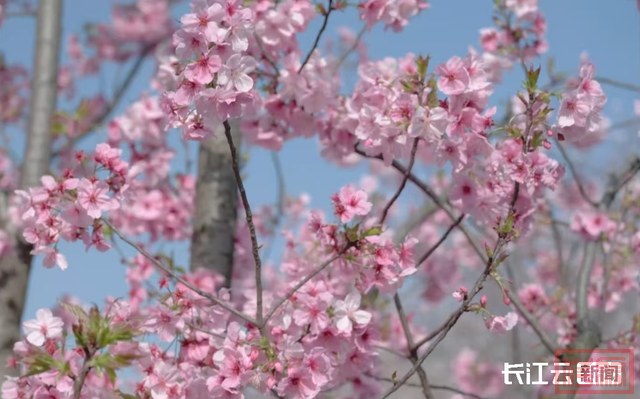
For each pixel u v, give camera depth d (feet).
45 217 11.41
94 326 9.19
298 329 11.82
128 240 10.92
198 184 16.06
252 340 10.81
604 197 18.08
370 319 11.40
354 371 12.17
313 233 12.30
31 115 17.35
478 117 11.37
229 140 9.99
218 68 9.75
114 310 11.28
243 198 10.39
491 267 10.39
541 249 25.52
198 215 15.84
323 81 13.76
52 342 10.62
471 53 11.38
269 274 19.26
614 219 19.52
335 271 12.46
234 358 10.59
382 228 11.96
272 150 14.82
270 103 14.32
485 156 11.68
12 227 15.88
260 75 14.15
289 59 13.94
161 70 14.46
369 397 13.84
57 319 10.85
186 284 10.76
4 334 15.08
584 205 24.88
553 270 24.94
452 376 29.86
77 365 10.51
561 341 17.58
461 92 11.32
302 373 10.40
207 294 10.74
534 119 11.27
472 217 13.42
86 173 11.73
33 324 10.77
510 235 10.59
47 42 17.79
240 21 9.83
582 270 17.04
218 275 15.19
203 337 11.86
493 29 16.24
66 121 20.27
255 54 14.37
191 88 9.93
